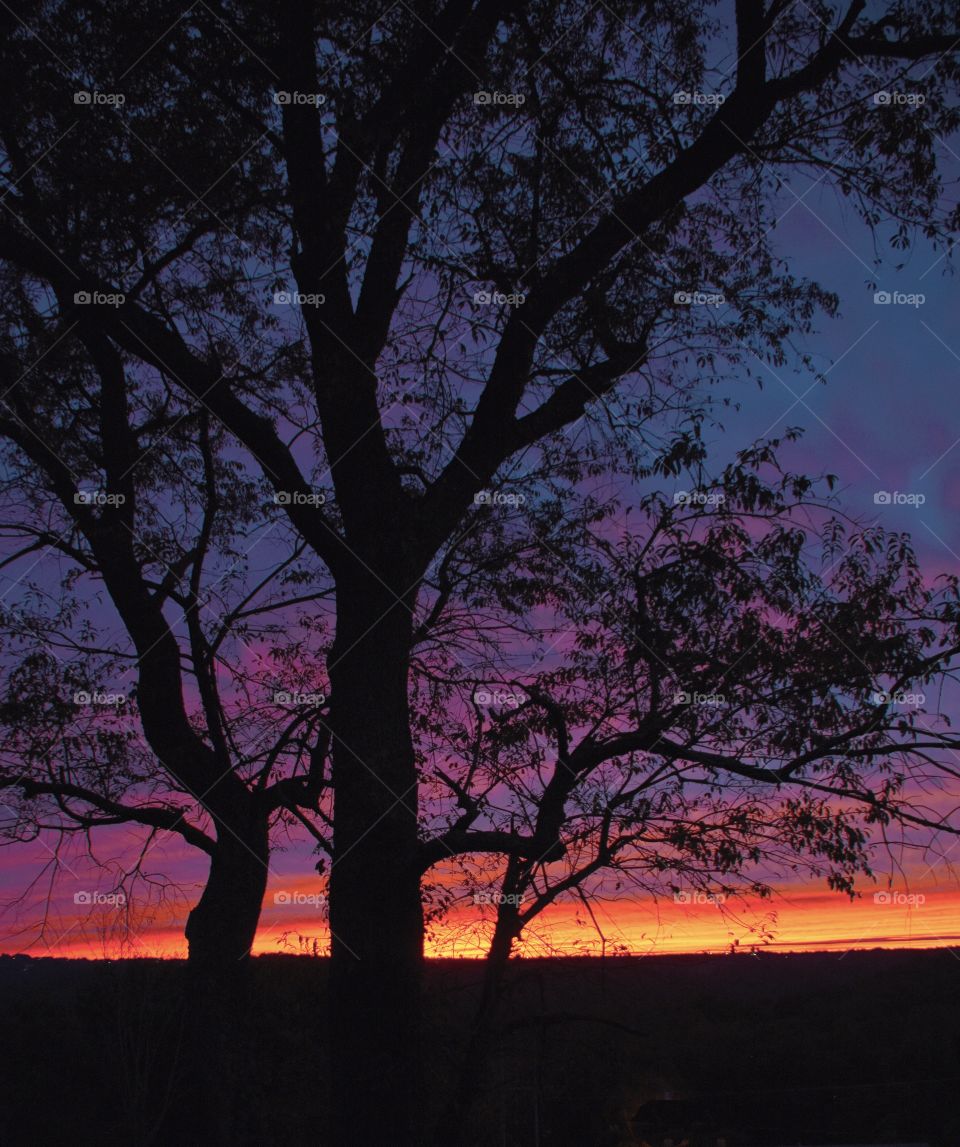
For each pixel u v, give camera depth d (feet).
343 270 33.17
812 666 25.93
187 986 41.47
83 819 40.70
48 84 32.17
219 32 34.65
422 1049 28.68
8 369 38.55
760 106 31.30
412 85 31.86
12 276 38.60
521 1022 31.50
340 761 29.68
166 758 41.27
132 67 33.12
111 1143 45.21
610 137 34.88
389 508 31.50
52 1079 56.34
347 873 28.71
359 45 34.06
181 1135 44.04
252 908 42.14
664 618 27.84
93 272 35.17
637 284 35.42
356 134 30.12
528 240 34.73
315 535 31.58
